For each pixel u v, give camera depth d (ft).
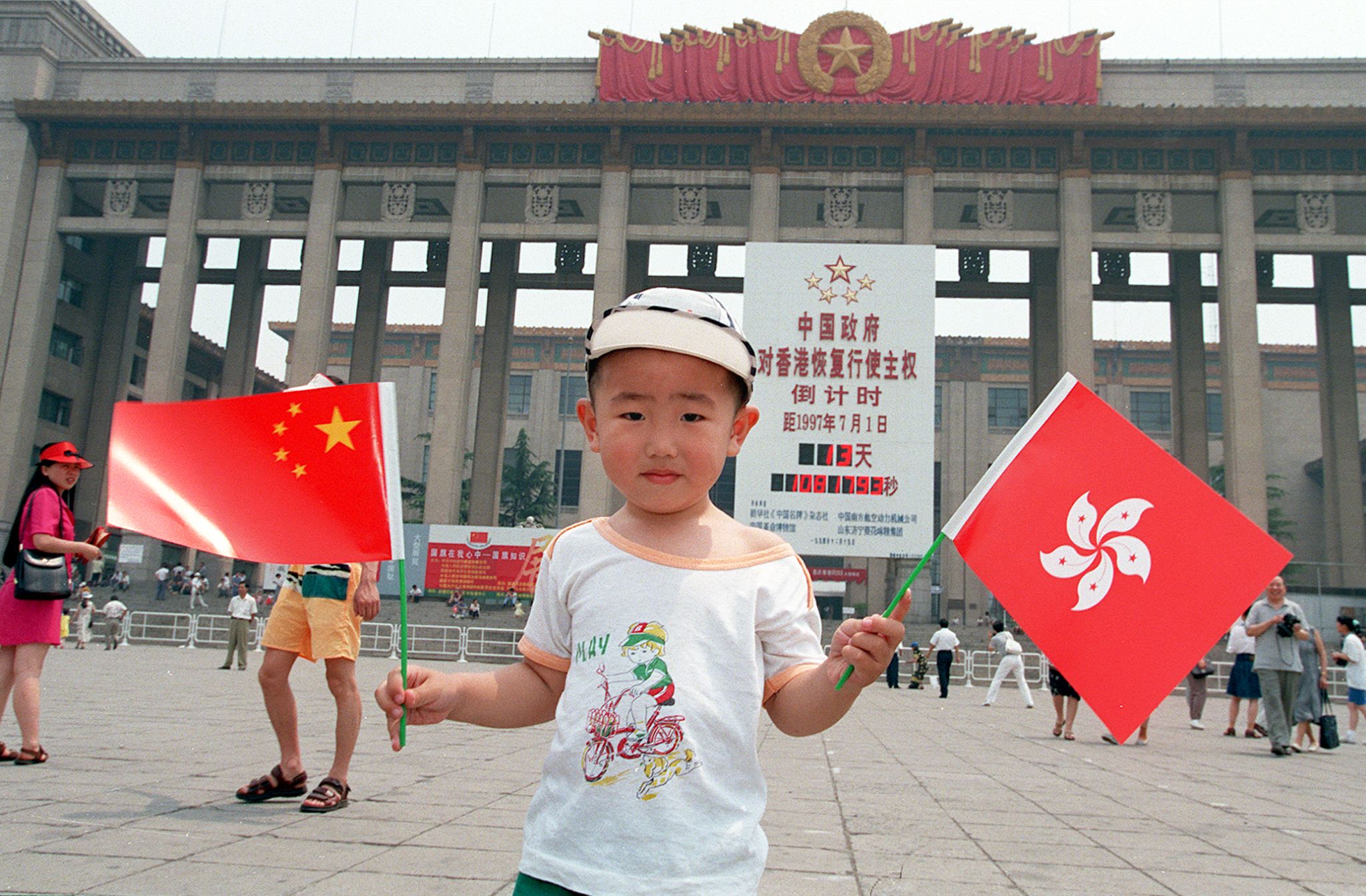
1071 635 6.00
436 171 98.32
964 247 92.84
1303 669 30.14
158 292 96.07
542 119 95.09
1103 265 106.42
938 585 140.77
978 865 12.08
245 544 8.14
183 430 8.86
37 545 15.99
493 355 107.34
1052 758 25.35
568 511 159.12
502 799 14.98
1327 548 99.91
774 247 74.13
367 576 13.60
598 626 4.76
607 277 93.20
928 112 91.50
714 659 4.64
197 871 10.04
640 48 97.30
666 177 96.12
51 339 108.06
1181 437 99.86
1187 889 11.37
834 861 12.03
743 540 5.10
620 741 4.47
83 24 107.55
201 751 18.56
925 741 28.45
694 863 4.25
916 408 71.92
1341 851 13.94
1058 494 6.28
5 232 96.48
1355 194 91.20
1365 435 150.30
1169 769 23.77
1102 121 90.38
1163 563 5.97
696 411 4.83
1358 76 93.71
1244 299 88.99
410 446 161.58
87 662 47.65
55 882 9.48
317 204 97.09
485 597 86.38
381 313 109.09
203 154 99.45
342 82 101.86
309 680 40.91
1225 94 94.32
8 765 16.06
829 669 4.62
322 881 9.88
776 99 95.09
